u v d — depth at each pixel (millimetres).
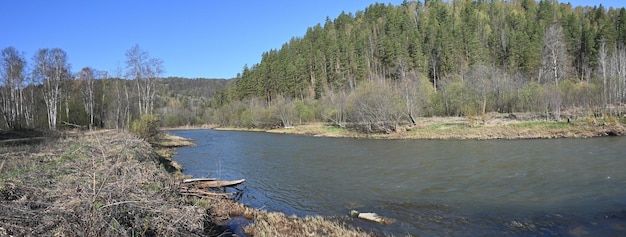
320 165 20688
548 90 38781
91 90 46781
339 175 17344
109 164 11047
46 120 45281
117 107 44969
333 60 86750
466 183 14523
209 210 10602
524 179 14719
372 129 43531
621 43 63219
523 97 44969
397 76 73125
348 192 13852
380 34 97000
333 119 56906
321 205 12164
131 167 11195
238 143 37625
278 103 67562
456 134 34406
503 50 78188
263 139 42781
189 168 20375
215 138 46469
